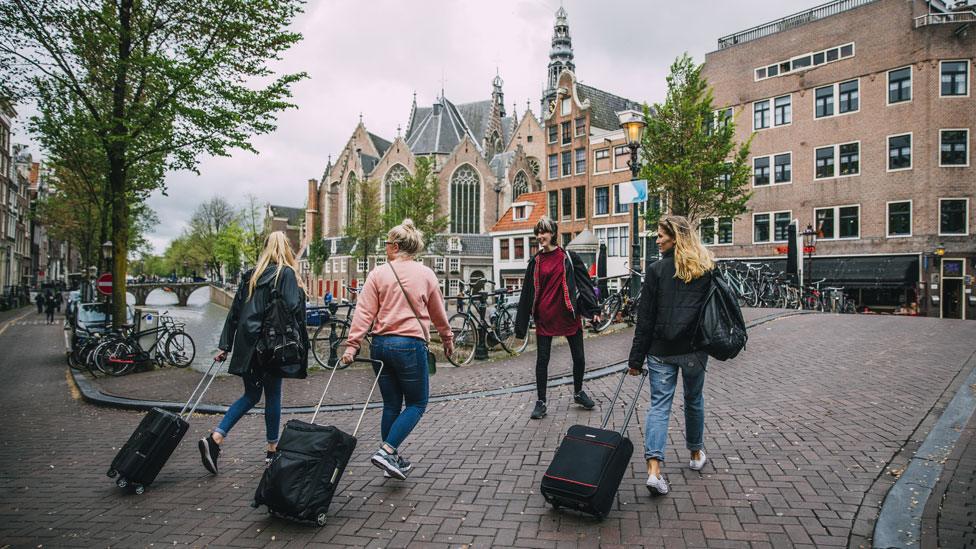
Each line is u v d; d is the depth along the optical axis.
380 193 64.38
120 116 11.97
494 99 78.00
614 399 3.89
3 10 10.56
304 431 3.52
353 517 3.59
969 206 26.28
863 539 3.05
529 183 65.12
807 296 20.00
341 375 9.20
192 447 5.45
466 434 5.25
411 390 3.99
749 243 31.98
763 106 32.00
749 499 3.57
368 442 5.29
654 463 3.66
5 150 45.28
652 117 22.80
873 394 5.83
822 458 4.18
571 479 3.29
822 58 29.86
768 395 6.03
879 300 27.86
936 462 3.93
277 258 4.43
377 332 4.03
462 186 61.97
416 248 4.17
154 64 11.09
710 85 34.03
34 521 3.75
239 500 3.99
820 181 29.73
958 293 26.30
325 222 72.81
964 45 26.48
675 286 3.72
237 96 11.88
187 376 10.40
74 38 11.34
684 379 3.84
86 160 14.56
